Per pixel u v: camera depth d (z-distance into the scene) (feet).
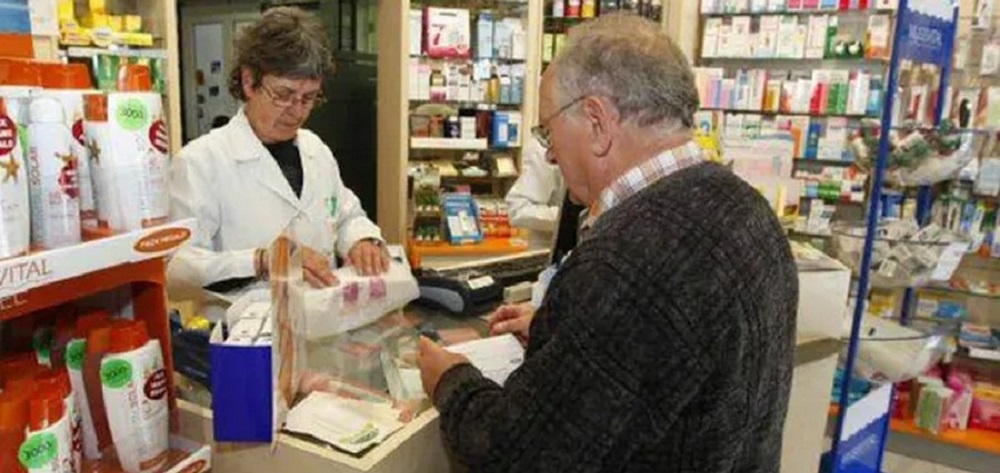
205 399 3.73
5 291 2.50
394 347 4.35
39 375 2.99
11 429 2.68
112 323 3.25
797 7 12.96
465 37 12.44
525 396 2.81
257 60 5.75
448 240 12.71
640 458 2.86
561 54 3.30
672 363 2.65
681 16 13.94
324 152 6.89
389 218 12.32
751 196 3.16
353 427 3.47
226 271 5.11
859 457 7.41
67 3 8.95
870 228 6.40
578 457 2.69
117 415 3.10
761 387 3.01
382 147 12.23
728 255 2.82
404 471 3.45
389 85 11.91
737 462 3.09
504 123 13.06
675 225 2.83
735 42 13.61
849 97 12.66
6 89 2.69
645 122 3.11
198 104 18.49
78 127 2.97
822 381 6.31
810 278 5.80
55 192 2.79
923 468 10.71
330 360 4.05
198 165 5.97
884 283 7.09
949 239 7.17
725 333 2.74
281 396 3.35
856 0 12.44
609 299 2.70
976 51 10.62
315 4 15.03
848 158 12.71
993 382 11.22
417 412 3.67
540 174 10.12
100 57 9.14
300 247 4.05
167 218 3.26
